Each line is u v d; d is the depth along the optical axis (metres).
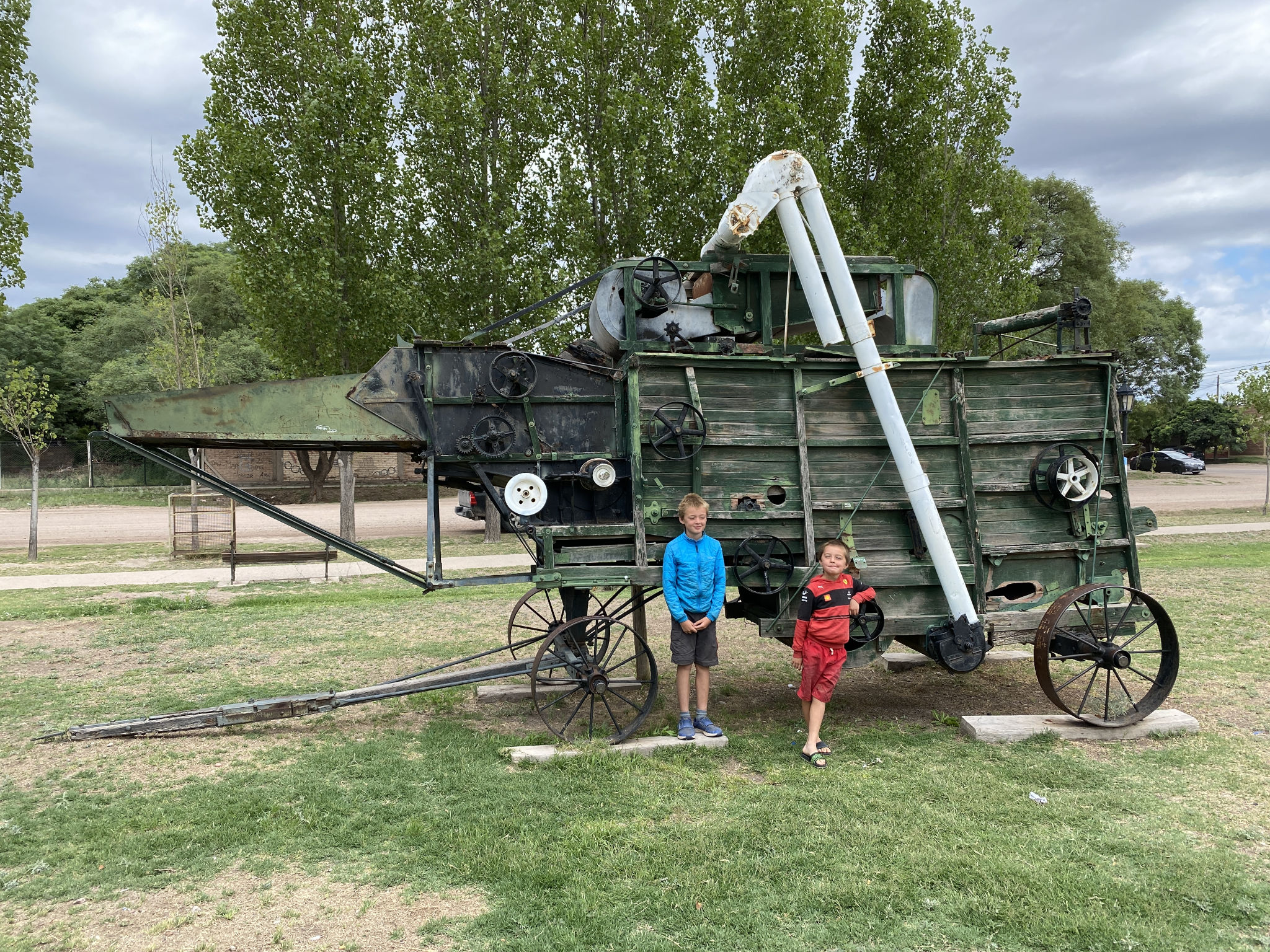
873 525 6.40
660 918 3.56
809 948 3.33
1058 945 3.35
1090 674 7.75
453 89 17.89
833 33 18.42
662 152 17.12
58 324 47.19
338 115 17.41
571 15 17.73
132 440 5.62
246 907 3.68
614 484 6.30
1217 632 9.23
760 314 6.68
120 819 4.55
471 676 6.42
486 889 3.84
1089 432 6.70
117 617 10.83
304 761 5.50
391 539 21.81
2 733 6.14
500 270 17.11
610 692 6.14
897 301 6.90
